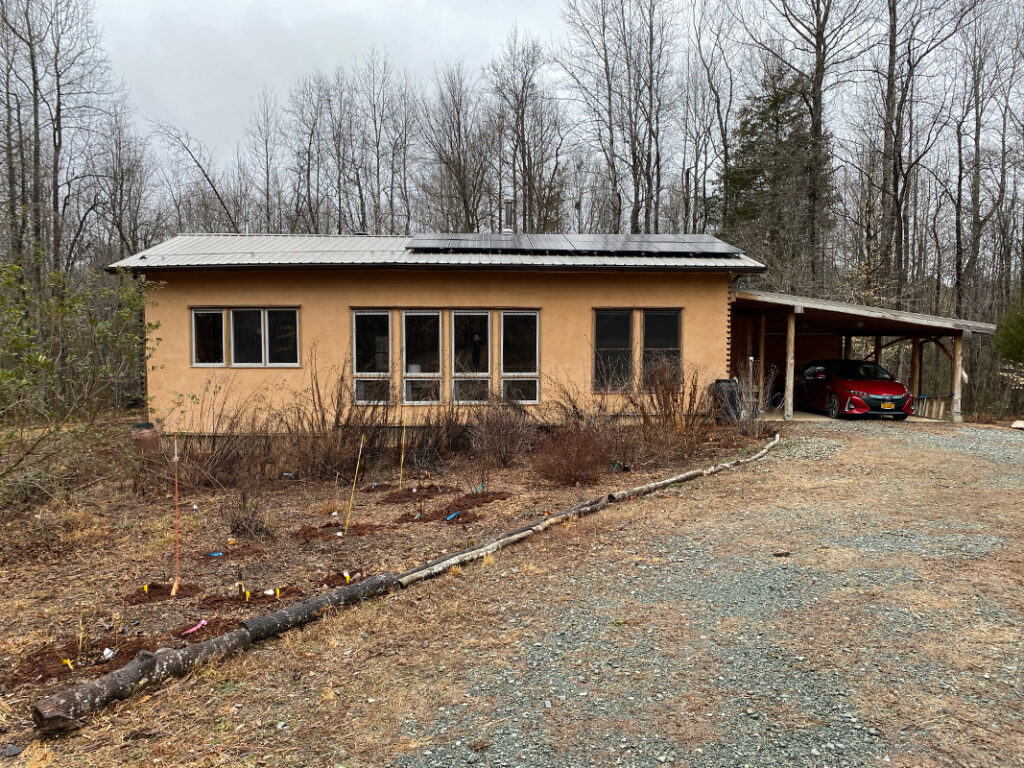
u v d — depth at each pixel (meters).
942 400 15.12
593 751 2.73
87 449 7.18
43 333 7.08
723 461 9.45
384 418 10.33
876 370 14.98
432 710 3.09
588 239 14.42
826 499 7.17
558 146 30.98
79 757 2.78
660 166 29.89
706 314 12.77
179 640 3.94
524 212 30.80
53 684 3.46
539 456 9.16
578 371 12.68
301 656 3.70
